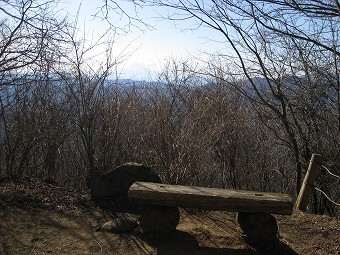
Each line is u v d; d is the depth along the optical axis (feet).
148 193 13.48
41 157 21.85
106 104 19.88
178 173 19.19
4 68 17.39
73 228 14.58
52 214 15.72
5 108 20.27
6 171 20.27
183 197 13.26
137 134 20.76
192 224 15.65
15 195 16.96
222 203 13.08
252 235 13.75
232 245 13.80
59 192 18.26
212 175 21.83
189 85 23.52
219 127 21.30
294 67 20.13
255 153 24.03
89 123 18.99
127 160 20.45
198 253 13.03
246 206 12.98
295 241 14.49
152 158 20.54
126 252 12.93
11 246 12.86
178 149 19.60
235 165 23.56
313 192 22.74
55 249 12.86
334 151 21.31
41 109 20.92
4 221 14.70
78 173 21.57
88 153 19.08
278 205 12.85
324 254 13.48
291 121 22.30
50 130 20.97
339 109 19.70
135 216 15.94
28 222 14.80
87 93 19.17
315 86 20.18
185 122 20.61
